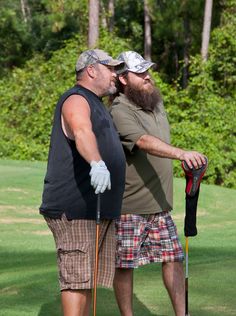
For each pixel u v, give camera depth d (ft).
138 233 34.24
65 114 29.48
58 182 29.68
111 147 30.09
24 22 296.30
